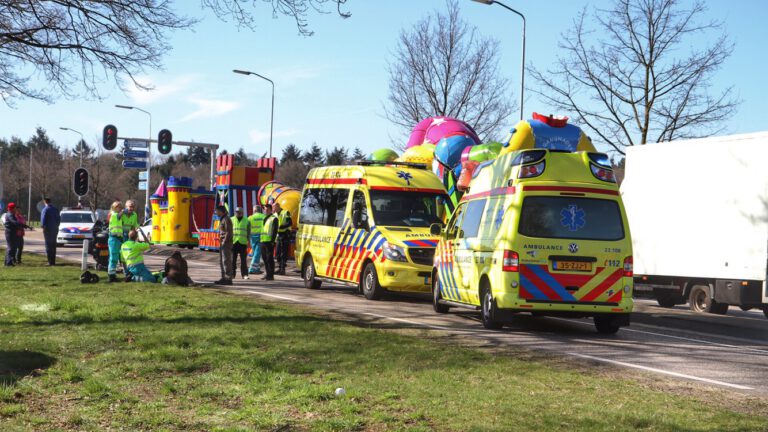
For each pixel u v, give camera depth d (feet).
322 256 60.23
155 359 27.53
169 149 124.67
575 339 37.99
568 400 22.36
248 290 57.41
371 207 55.36
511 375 26.09
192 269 81.97
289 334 32.99
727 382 27.25
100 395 22.75
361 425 19.48
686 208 58.03
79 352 28.89
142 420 20.22
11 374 25.11
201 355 28.22
